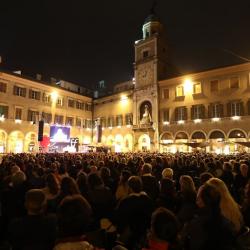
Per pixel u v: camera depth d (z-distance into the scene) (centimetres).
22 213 503
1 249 398
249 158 1548
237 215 394
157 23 4869
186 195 504
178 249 268
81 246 263
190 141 3956
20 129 4278
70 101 5250
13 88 4250
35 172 950
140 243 452
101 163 1113
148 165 742
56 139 4656
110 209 582
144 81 4659
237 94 3575
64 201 287
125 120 4988
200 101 3934
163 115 4353
